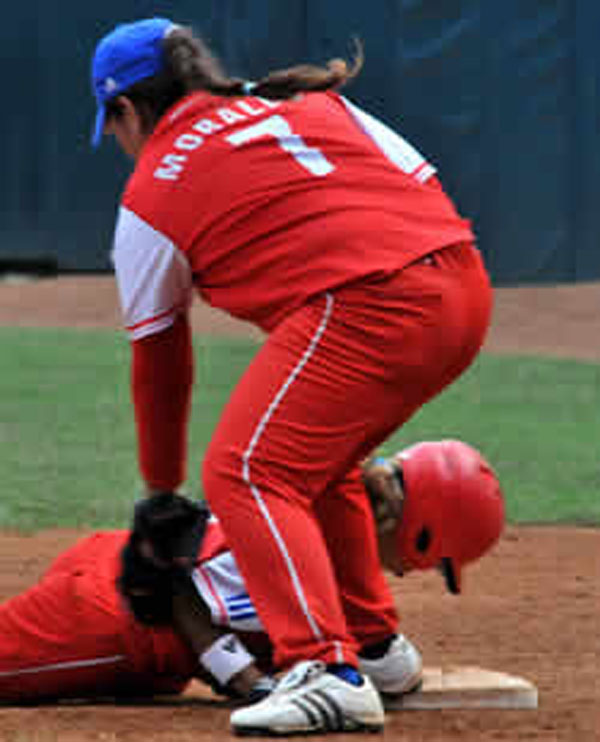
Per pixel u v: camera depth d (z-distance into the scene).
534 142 79.94
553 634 18.70
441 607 20.66
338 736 12.55
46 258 82.75
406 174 13.36
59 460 36.38
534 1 79.06
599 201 81.06
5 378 53.97
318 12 78.38
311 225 12.67
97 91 13.74
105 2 79.12
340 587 13.91
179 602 13.69
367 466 14.09
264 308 12.89
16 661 14.24
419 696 14.22
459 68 78.81
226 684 13.70
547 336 70.25
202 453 37.31
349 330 12.51
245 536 12.44
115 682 14.42
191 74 13.41
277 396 12.50
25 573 22.84
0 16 79.94
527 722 13.59
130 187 13.13
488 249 79.94
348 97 78.25
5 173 81.69
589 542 26.75
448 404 48.94
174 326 13.50
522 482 33.75
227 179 12.81
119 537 15.20
